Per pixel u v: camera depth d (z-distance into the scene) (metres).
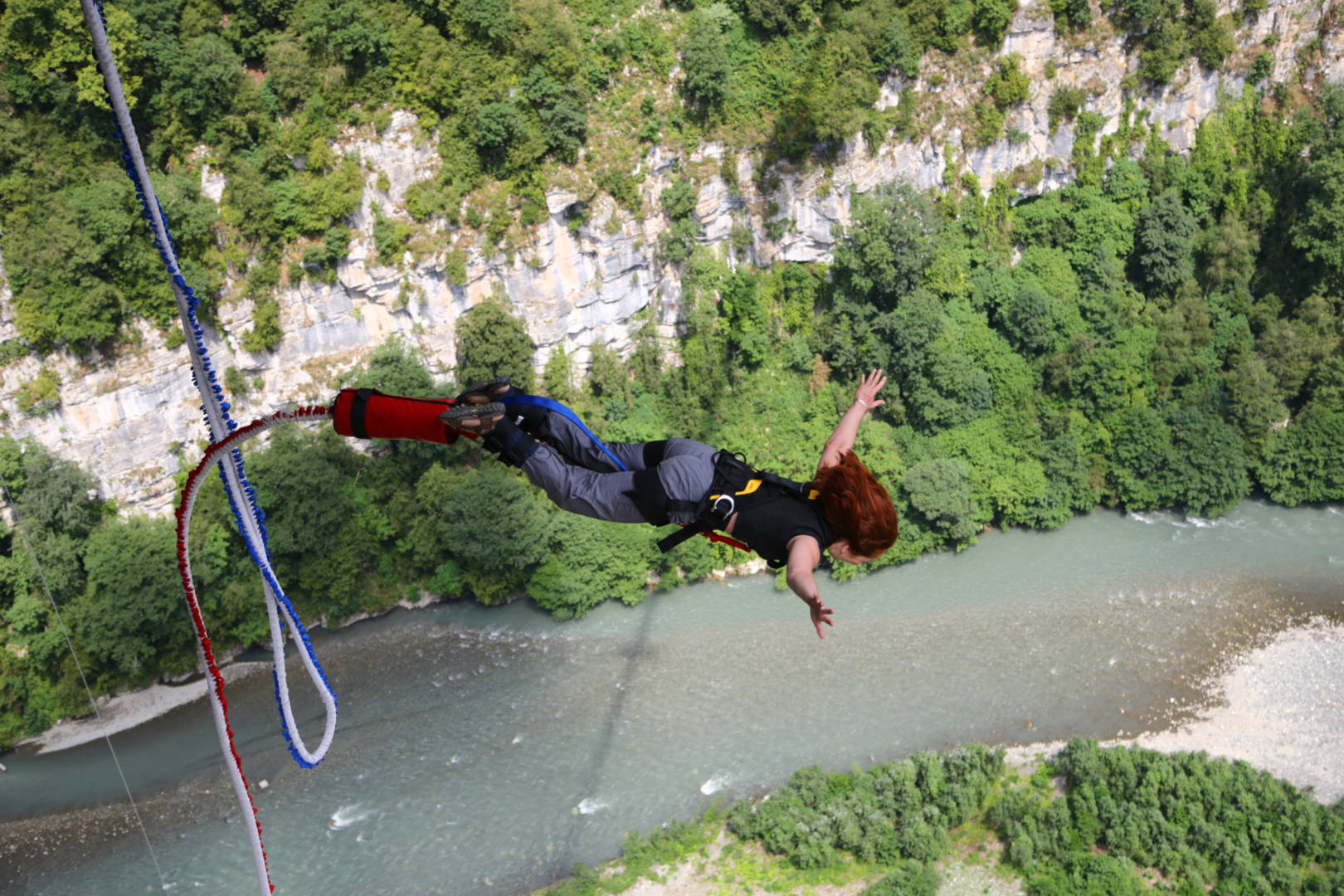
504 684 55.94
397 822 48.91
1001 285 67.19
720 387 66.19
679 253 64.38
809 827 45.34
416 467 60.56
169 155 57.78
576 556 59.19
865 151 65.88
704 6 63.47
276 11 56.97
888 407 65.50
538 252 61.91
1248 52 69.31
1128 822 43.41
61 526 55.25
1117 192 69.44
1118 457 66.00
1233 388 65.81
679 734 52.66
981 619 59.09
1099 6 67.44
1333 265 67.31
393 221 60.12
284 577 58.12
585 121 60.28
